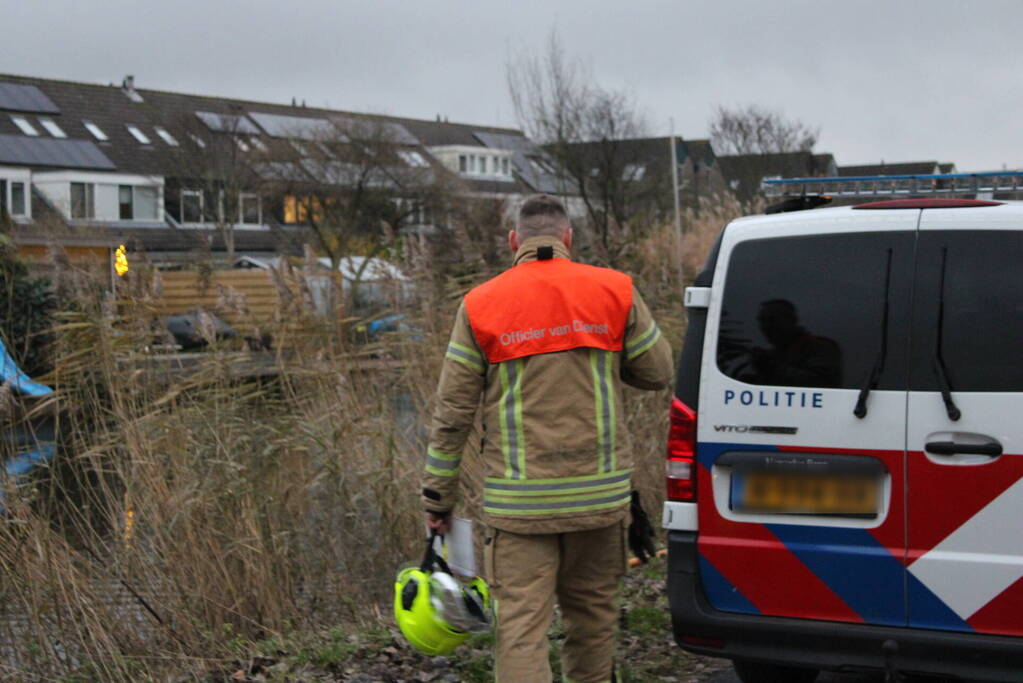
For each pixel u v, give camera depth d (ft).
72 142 150.82
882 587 12.12
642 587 20.21
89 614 16.17
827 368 12.39
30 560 16.03
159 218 146.61
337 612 19.15
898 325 12.16
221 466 18.35
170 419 18.85
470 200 139.74
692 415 12.96
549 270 12.21
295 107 185.88
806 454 12.42
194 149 143.43
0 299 19.43
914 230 12.25
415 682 15.53
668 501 13.05
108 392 19.29
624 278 12.55
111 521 17.63
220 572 17.87
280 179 136.26
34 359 19.76
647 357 12.52
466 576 12.63
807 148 137.08
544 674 11.82
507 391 12.00
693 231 38.01
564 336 11.96
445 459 12.26
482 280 26.53
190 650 16.92
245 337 21.85
